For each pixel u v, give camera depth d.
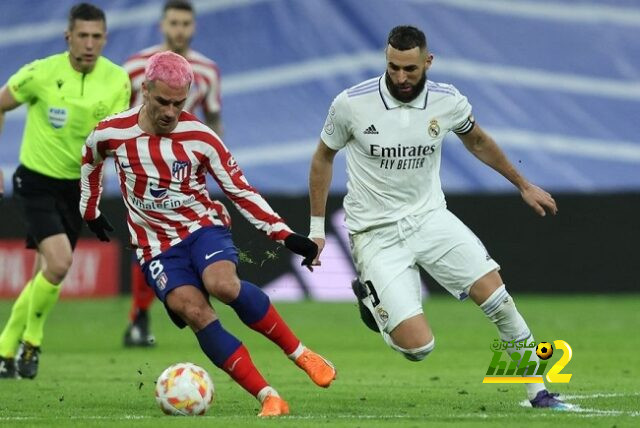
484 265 25.92
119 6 71.62
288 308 60.38
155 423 22.66
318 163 27.11
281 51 71.88
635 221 65.75
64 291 65.19
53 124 34.06
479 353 40.59
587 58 72.75
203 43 71.88
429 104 26.19
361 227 27.09
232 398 28.67
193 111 44.16
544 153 70.56
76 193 34.84
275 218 24.34
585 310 58.06
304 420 23.02
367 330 49.94
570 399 27.59
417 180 26.67
